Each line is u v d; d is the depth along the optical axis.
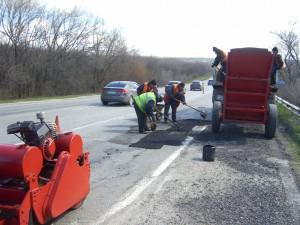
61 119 12.82
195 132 10.38
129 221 4.20
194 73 106.38
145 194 5.06
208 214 4.45
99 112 15.62
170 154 7.46
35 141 3.80
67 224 4.07
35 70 33.44
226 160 7.05
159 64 78.94
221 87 10.25
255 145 8.69
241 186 5.50
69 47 38.78
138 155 7.34
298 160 7.25
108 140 8.89
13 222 3.41
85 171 4.34
